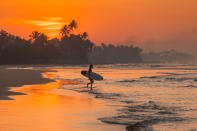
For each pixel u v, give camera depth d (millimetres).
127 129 21594
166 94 46875
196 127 22688
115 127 22094
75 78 84938
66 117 25328
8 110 27703
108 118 25516
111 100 38188
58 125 22062
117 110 30125
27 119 23781
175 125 23344
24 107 29719
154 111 29969
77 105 32625
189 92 50188
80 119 24641
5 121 22797
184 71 164000
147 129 21844
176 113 28891
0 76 79500
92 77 53000
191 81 79500
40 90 47750
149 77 97062
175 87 60625
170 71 162125
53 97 39125
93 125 22484
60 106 31422
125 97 42094
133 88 57000
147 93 48031
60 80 76062
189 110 30766
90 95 43562
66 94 43562
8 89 47094
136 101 37750
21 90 46469
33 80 68750
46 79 72938
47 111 27922
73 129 20984
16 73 96125
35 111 27641
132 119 25469
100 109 30406
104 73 124938
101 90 51938
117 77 94875
